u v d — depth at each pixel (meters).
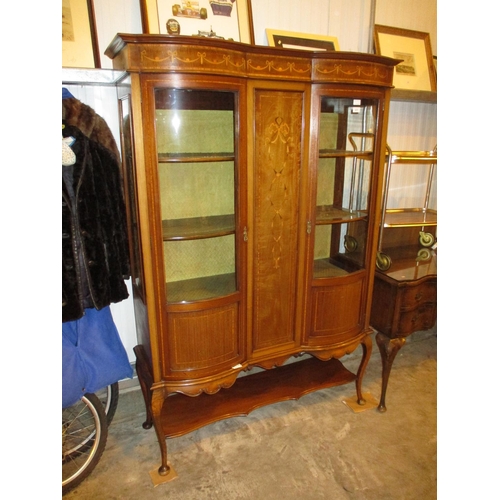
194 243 1.83
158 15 1.72
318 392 2.30
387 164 2.20
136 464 1.79
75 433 1.85
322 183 1.89
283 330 1.85
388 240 2.58
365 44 2.36
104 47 1.76
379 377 2.45
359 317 2.01
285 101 1.56
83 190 1.54
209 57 1.34
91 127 1.65
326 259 2.05
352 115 1.82
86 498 1.62
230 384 1.71
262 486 1.67
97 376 1.68
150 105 1.34
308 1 2.11
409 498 1.61
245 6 1.91
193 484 1.68
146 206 1.42
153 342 1.56
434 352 2.74
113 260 1.69
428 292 2.09
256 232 1.65
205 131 1.68
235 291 1.68
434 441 1.92
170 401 1.98
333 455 1.84
